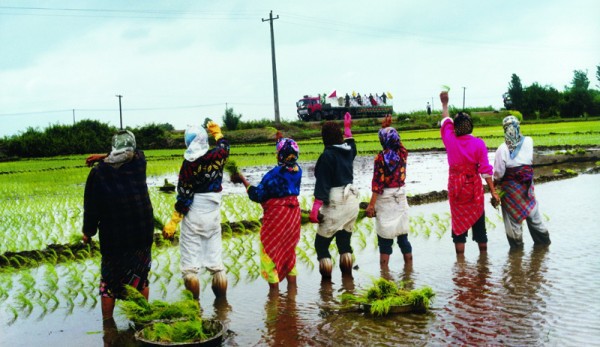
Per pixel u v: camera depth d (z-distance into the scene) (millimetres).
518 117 8117
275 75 54625
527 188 8109
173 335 5113
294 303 6227
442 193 14367
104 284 5852
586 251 7816
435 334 5082
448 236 9430
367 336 5121
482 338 4926
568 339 4805
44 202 15742
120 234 5750
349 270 7262
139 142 53438
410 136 46781
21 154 52156
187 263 6371
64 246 9156
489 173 7781
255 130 54719
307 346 4965
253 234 10008
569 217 10383
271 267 6652
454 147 7844
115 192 5703
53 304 6457
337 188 6988
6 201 16453
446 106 8094
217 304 6277
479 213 7910
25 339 5422
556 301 5781
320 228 7082
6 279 7477
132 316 5504
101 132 55594
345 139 7328
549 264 7254
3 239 10391
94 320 5922
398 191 7480
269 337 5223
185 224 6363
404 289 6480
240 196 15555
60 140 52938
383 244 7586
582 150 23609
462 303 5906
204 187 6312
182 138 54188
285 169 6594
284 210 6598
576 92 71062
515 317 5398
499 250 8219
